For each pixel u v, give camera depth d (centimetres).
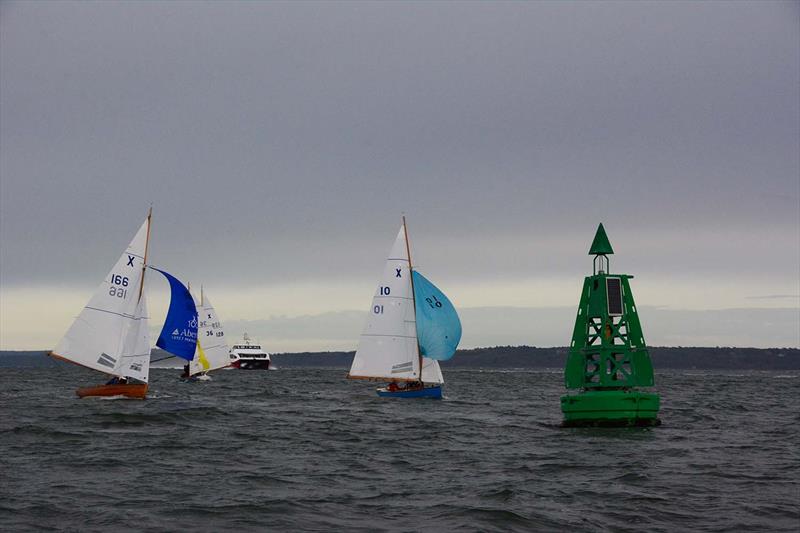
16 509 3048
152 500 3234
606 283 5538
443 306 9769
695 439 5212
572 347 5691
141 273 8338
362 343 9638
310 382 17025
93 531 2764
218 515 2989
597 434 5453
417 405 8925
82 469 3981
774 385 17088
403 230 9669
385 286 9638
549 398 10725
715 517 2934
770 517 2930
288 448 4850
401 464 4231
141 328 8412
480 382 18525
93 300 8075
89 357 8088
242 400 9669
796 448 4806
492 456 4500
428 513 3030
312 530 2792
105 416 6544
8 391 11688
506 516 2958
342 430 5919
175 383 14775
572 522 2888
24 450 4612
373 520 2930
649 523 2864
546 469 4022
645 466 4075
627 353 5581
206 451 4666
